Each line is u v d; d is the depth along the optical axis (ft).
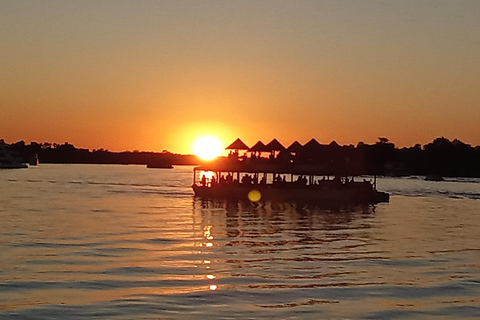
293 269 90.43
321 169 242.58
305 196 237.45
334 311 67.26
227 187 248.73
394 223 164.55
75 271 85.15
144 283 78.43
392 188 397.60
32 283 77.25
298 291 76.02
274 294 74.23
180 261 94.94
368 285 80.18
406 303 71.46
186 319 63.05
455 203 258.37
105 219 158.81
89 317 63.05
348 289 77.56
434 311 68.28
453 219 181.16
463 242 125.39
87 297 70.85
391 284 81.10
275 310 67.10
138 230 134.21
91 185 363.97
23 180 416.26
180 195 275.59
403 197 299.17
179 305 68.28
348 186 244.83
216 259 97.66
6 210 183.21
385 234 137.69
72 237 119.96
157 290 74.84
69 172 617.62
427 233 141.49
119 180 440.45
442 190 375.25
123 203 222.69
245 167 250.78
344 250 110.73
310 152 249.34
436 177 526.98
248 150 258.57
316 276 85.51
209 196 252.83
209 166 256.52
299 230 142.51
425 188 401.29
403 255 106.01
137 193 289.53
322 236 131.44
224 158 257.55
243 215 181.37
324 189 237.25
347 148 254.27
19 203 214.28
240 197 246.68
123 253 101.35
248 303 69.82
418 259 101.91
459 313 67.67
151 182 416.26
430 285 80.94
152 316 63.82
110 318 62.95
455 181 532.73
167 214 178.70
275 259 98.99
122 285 77.05
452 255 106.93
